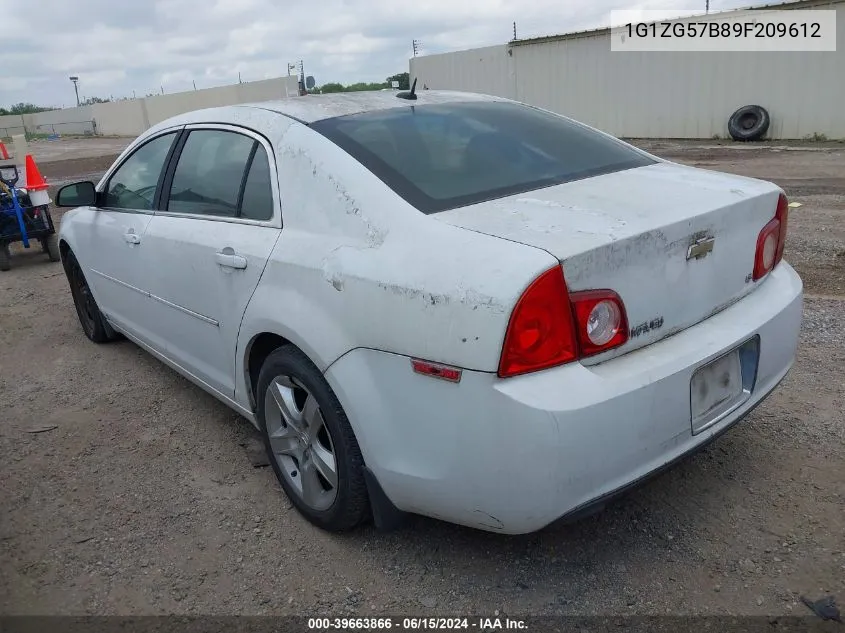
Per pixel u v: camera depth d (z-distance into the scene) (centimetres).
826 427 338
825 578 245
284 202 288
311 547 281
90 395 440
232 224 317
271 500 316
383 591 255
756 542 265
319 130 292
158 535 295
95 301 495
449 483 223
